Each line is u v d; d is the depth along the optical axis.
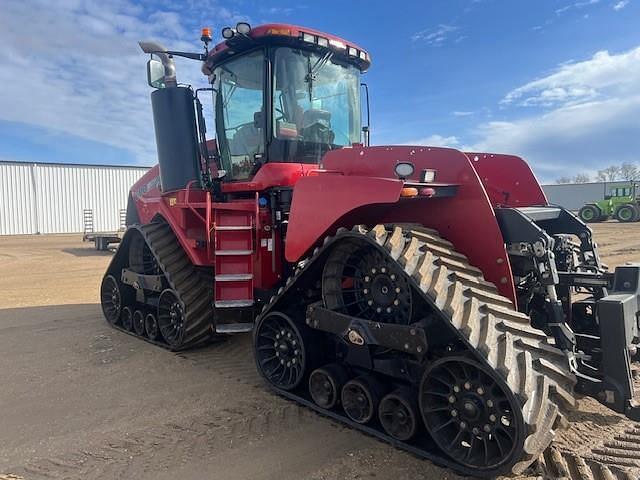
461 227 3.44
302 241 3.77
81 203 35.41
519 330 2.86
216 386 4.43
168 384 4.50
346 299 3.68
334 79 5.16
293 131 4.84
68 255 17.19
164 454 3.24
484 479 2.85
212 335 5.49
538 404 2.58
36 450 3.31
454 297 2.91
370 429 3.38
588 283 3.50
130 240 6.29
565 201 56.12
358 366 3.57
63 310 7.84
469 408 2.82
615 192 31.22
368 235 3.22
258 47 4.79
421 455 3.08
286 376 4.11
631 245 15.73
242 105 5.02
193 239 5.11
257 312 4.73
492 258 3.33
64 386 4.47
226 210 4.70
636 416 2.81
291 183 4.61
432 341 3.00
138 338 6.09
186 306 5.18
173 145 5.26
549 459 3.07
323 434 3.49
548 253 3.20
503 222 3.39
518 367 2.67
